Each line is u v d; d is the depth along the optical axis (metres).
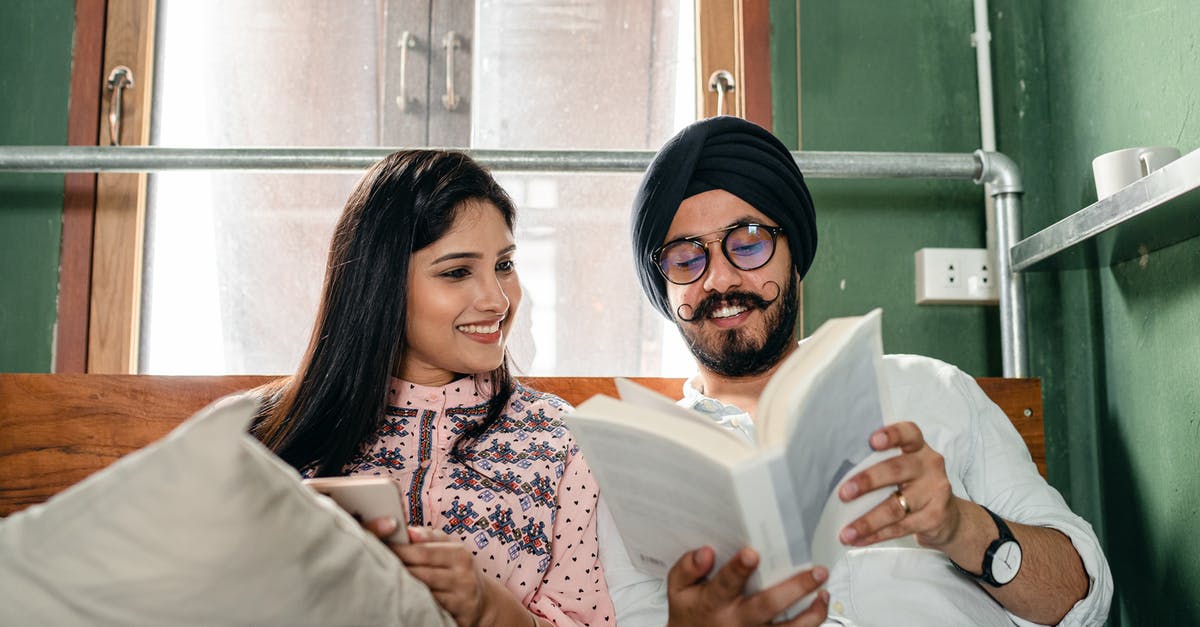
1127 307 1.54
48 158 1.50
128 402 1.40
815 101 1.82
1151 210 1.22
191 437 0.59
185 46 1.86
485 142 1.88
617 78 1.91
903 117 1.83
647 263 1.37
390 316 1.22
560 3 1.91
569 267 1.87
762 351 1.32
